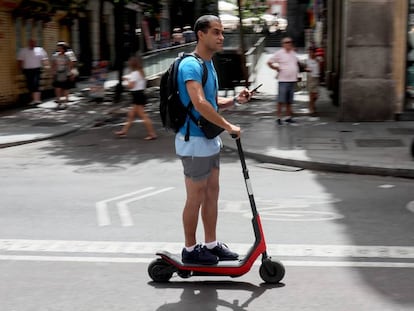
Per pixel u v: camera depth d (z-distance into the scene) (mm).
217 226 6793
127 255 5801
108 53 30234
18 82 19250
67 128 14773
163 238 6348
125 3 19781
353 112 14641
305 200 8062
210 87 4824
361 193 8469
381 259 5617
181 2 39125
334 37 21328
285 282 5059
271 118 15570
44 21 20469
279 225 6832
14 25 18984
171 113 4828
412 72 14438
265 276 5031
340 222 6945
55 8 19047
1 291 4922
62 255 5809
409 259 5609
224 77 18953
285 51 14461
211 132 4809
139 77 13352
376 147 11453
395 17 14234
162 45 34562
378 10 14188
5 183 9273
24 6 18891
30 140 13312
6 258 5730
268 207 7680
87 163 10961
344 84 14555
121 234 6500
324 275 5211
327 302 4629
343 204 7820
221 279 5164
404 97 14539
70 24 21453
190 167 4867
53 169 10453
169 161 11055
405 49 14344
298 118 15562
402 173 9625
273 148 11516
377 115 14602
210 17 4805
